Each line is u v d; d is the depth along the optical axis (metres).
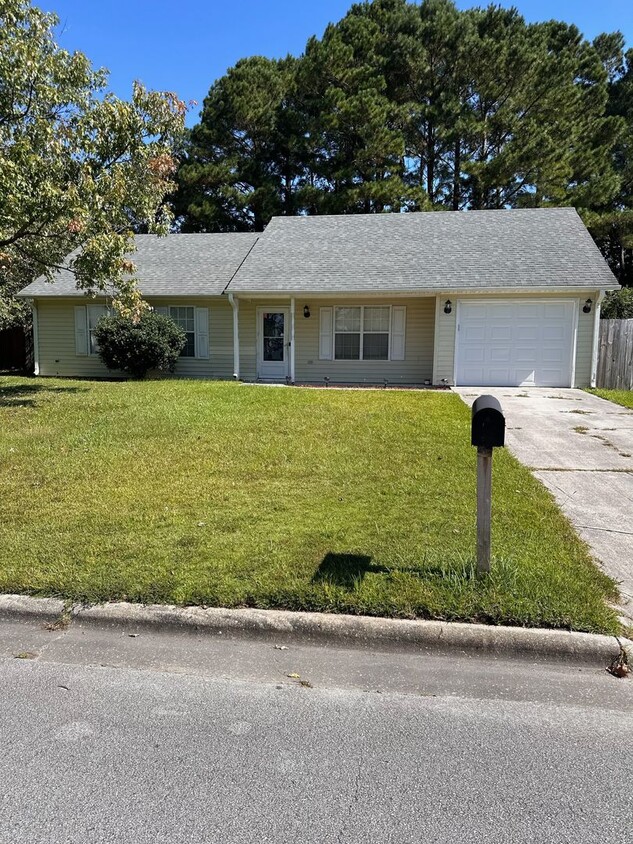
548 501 5.05
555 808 1.98
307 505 4.86
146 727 2.40
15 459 6.32
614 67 29.86
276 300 15.14
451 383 13.55
